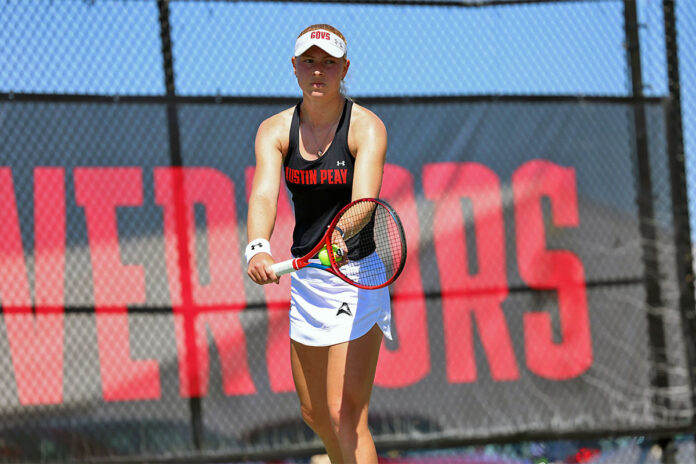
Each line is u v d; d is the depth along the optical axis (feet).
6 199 56.29
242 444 57.16
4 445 55.42
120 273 57.16
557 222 60.90
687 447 61.93
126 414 56.49
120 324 56.90
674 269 61.62
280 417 57.72
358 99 59.67
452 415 58.85
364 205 34.83
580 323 60.54
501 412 59.16
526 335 59.98
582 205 61.26
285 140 37.63
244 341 57.88
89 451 55.98
